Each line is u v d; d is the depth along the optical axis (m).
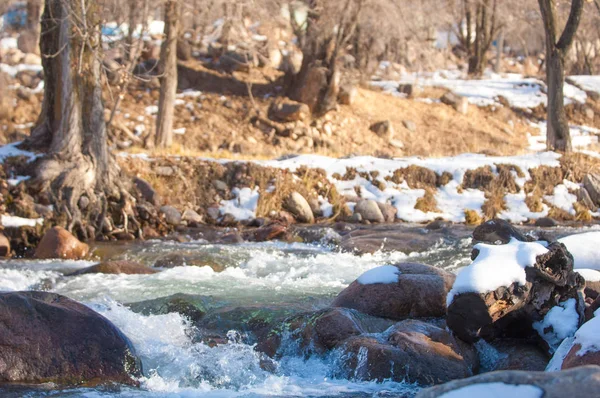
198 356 6.56
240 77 29.08
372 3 27.53
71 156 14.80
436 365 6.14
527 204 17.80
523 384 3.74
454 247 12.45
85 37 14.40
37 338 5.95
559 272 6.83
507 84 32.59
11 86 27.05
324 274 10.32
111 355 6.05
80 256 12.70
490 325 6.71
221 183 16.89
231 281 9.72
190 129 25.81
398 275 7.89
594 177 18.48
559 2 30.23
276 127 26.33
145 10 19.28
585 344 5.54
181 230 15.38
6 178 14.62
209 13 28.61
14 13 31.23
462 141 27.91
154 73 28.11
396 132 27.62
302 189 17.19
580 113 30.62
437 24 35.06
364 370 6.23
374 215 16.89
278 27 31.20
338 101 28.16
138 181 15.81
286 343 6.98
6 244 13.15
